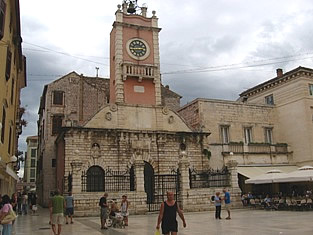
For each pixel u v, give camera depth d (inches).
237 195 1178.0
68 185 1125.7
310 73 1547.7
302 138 1512.1
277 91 1663.4
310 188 1421.0
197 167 1360.7
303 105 1513.3
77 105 1705.2
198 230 620.1
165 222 382.9
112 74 1469.0
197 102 1503.4
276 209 1084.5
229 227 653.3
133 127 1312.7
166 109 1385.3
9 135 957.2
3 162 746.2
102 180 1223.5
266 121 1612.9
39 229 689.6
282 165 1524.4
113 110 1300.4
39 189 1865.2
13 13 853.2
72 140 1206.9
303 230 584.4
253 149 1498.5
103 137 1250.6
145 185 1266.0
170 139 1344.7
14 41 951.6
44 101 1809.8
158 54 1469.0
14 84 1051.3
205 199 1117.7
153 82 1424.7
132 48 1430.9
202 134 1396.4
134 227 698.2
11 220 443.8
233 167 1205.1
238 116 1552.7
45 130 1633.9
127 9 1542.8
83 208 993.5
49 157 1595.7
